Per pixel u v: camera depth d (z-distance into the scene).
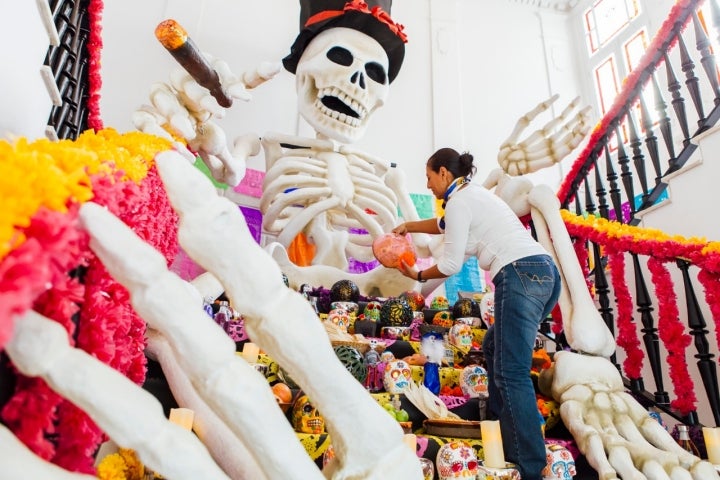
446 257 1.92
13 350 0.57
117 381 0.62
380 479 0.77
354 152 3.83
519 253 1.79
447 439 1.74
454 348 2.57
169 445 0.63
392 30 3.70
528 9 6.65
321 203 3.42
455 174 2.13
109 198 0.78
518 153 2.95
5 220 0.51
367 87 3.64
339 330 2.32
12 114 1.14
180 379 1.30
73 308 0.67
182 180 0.72
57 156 0.73
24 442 0.62
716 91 2.88
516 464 1.59
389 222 3.67
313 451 1.52
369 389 2.03
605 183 5.00
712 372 2.22
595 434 1.84
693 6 2.99
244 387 0.70
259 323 0.76
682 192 2.85
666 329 2.42
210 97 1.90
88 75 2.03
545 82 6.21
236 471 1.03
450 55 5.96
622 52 5.81
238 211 0.76
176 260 3.08
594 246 2.87
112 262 0.67
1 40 1.04
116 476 1.05
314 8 3.80
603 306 2.76
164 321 0.68
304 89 3.67
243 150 3.41
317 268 3.43
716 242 2.28
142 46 4.62
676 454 1.76
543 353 2.53
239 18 5.18
